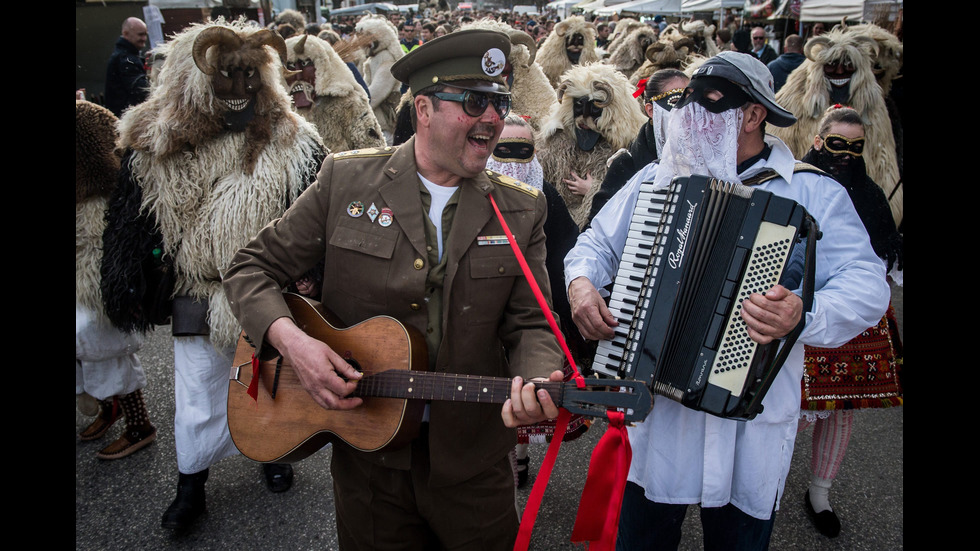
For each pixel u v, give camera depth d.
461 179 1.77
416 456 1.80
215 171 2.62
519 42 4.55
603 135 3.76
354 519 1.86
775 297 1.59
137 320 2.76
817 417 2.78
